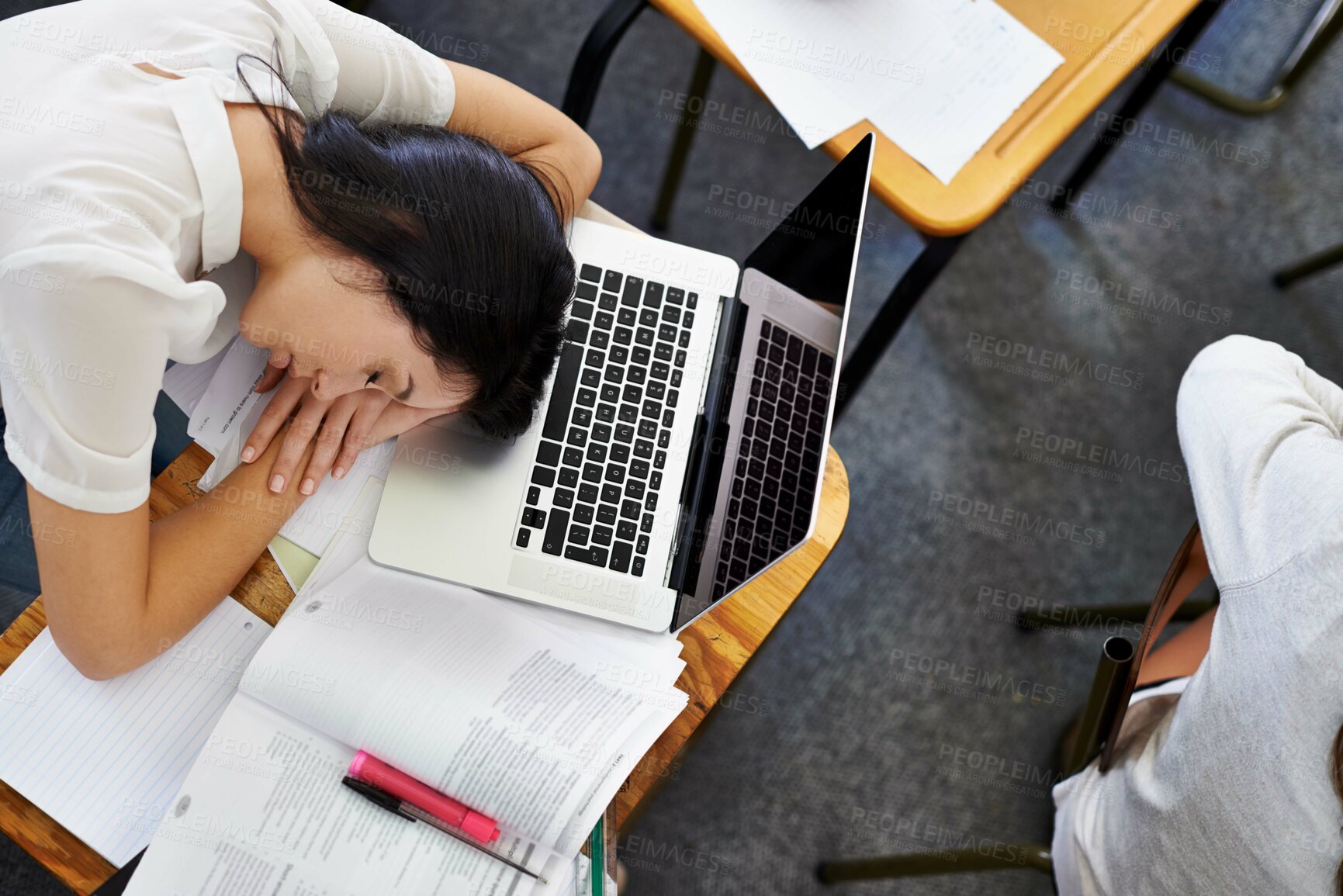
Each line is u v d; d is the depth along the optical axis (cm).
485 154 71
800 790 147
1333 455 78
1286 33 195
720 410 83
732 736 148
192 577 73
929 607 159
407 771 68
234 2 75
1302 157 192
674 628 78
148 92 67
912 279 115
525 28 179
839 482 89
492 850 67
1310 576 72
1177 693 101
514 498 81
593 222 91
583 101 130
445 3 177
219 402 81
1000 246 179
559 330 75
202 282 68
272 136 69
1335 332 181
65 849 69
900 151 101
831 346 77
